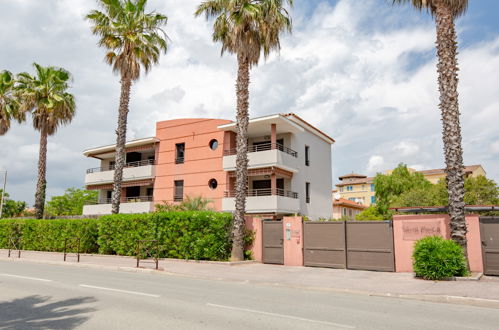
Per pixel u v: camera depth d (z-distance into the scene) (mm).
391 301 8453
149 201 30641
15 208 51719
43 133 26609
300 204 27438
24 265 16281
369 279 11484
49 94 26234
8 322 6148
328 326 5973
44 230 23516
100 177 34344
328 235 14883
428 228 12844
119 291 9250
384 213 40281
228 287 10289
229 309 7188
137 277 12250
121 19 21984
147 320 6246
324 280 11344
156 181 30969
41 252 22703
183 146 30547
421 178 44250
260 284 11141
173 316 6547
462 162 11773
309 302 8109
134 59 21891
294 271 13617
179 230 17438
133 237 18859
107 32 21844
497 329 5973
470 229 12102
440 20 12406
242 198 16547
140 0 22000
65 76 26953
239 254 16219
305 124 28578
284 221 16094
